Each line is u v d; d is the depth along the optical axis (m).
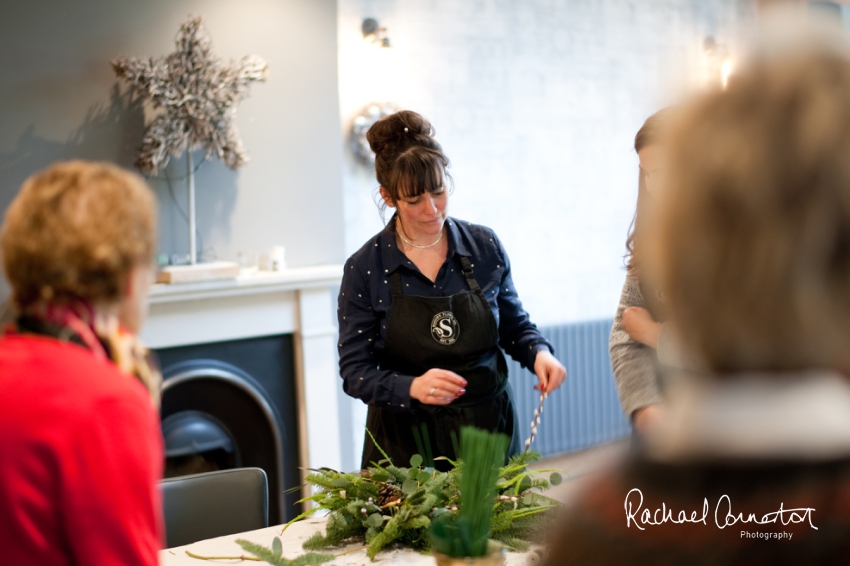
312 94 3.77
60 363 1.02
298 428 3.72
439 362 2.19
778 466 0.50
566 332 5.00
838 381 0.51
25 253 1.04
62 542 1.00
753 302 0.49
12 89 3.16
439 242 2.28
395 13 4.31
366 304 2.25
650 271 0.54
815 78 0.49
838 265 0.48
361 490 1.63
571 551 0.55
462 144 4.62
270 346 3.62
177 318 3.38
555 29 4.92
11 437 0.97
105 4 3.30
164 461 3.49
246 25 3.59
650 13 5.29
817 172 0.47
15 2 3.14
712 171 0.50
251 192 3.64
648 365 1.81
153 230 1.12
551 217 5.01
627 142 5.25
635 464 0.54
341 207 3.88
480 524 1.28
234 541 1.67
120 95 3.35
